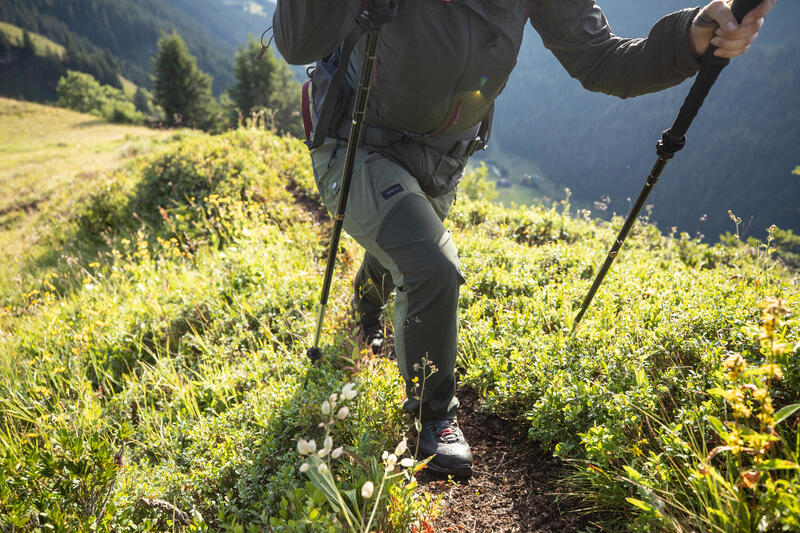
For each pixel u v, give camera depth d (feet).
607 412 7.21
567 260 13.84
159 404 10.66
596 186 579.89
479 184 25.46
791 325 7.07
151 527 6.68
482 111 7.63
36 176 59.41
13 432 10.25
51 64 542.98
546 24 7.39
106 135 112.27
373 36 6.03
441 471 7.72
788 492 4.65
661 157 7.11
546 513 6.92
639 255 16.31
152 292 15.47
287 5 6.13
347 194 7.32
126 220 25.61
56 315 15.71
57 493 6.16
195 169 25.00
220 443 8.52
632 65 7.05
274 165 25.59
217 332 12.81
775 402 6.57
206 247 19.11
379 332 11.14
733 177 490.49
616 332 9.21
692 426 6.39
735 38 5.91
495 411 8.54
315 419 8.15
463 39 6.57
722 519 4.88
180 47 184.96
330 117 7.50
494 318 11.34
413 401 7.81
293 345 10.98
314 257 16.47
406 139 7.64
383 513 6.20
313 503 5.91
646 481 5.75
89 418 10.00
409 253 7.06
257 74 176.76
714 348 7.41
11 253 29.19
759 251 10.79
